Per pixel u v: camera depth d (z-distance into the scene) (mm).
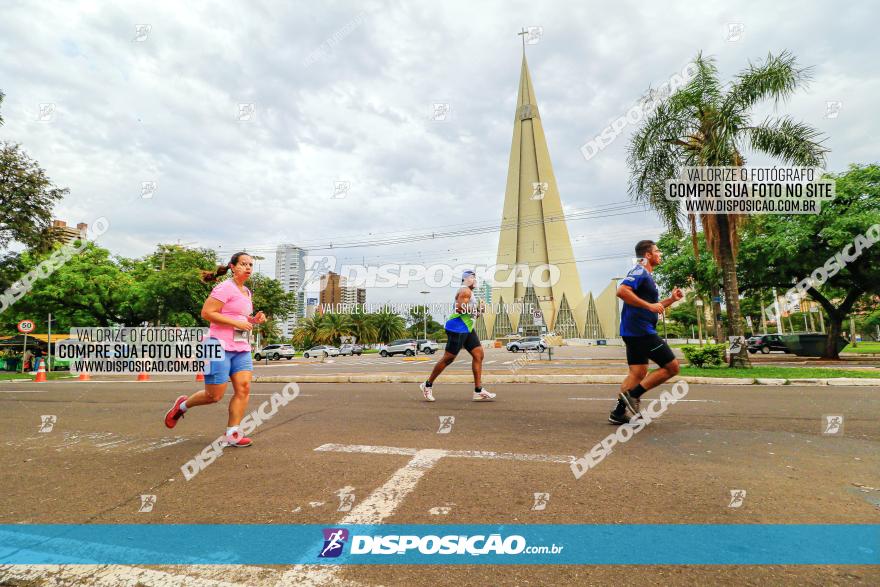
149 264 32406
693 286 21406
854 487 2773
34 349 24547
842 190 15898
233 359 4031
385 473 3141
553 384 9211
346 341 58844
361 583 1808
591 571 1857
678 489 2750
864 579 1769
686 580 1780
